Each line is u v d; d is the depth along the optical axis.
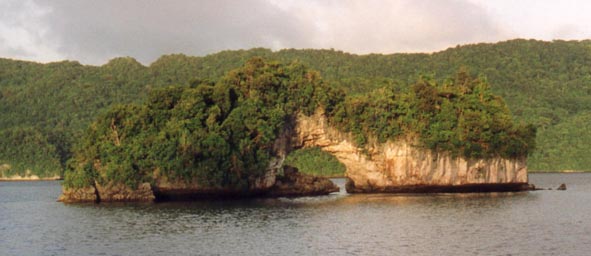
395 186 112.25
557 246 57.66
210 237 62.59
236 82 109.94
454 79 126.69
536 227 68.12
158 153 97.75
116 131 101.81
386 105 111.88
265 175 106.94
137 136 100.69
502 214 78.88
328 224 70.69
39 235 65.94
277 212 82.31
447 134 110.81
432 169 111.81
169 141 98.44
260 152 105.06
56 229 69.69
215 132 101.06
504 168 115.75
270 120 106.25
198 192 99.69
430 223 71.12
